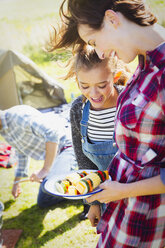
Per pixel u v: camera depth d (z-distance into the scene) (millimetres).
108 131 1638
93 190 1377
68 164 2562
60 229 2459
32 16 13172
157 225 1265
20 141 2520
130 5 1036
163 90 1021
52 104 4680
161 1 7570
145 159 1177
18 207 2818
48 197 2689
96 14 1062
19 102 4602
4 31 11375
